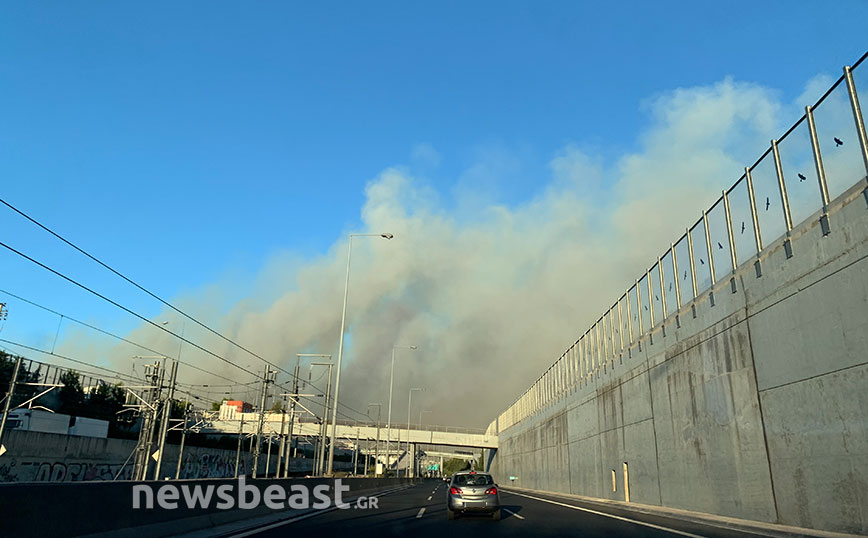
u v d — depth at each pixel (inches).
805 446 637.9
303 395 2140.7
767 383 721.6
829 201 620.7
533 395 2642.7
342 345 1519.4
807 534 565.0
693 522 767.1
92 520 421.7
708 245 926.4
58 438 1660.9
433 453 6343.5
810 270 639.1
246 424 3110.2
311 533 593.0
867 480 538.9
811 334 633.6
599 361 1584.6
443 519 805.2
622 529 660.1
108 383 1866.4
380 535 589.6
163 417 1753.2
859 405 553.3
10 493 349.7
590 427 1649.9
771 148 740.0
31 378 1830.7
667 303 1106.1
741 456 780.6
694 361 949.8
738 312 802.8
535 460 2556.6
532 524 729.0
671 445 1041.5
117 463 1921.8
